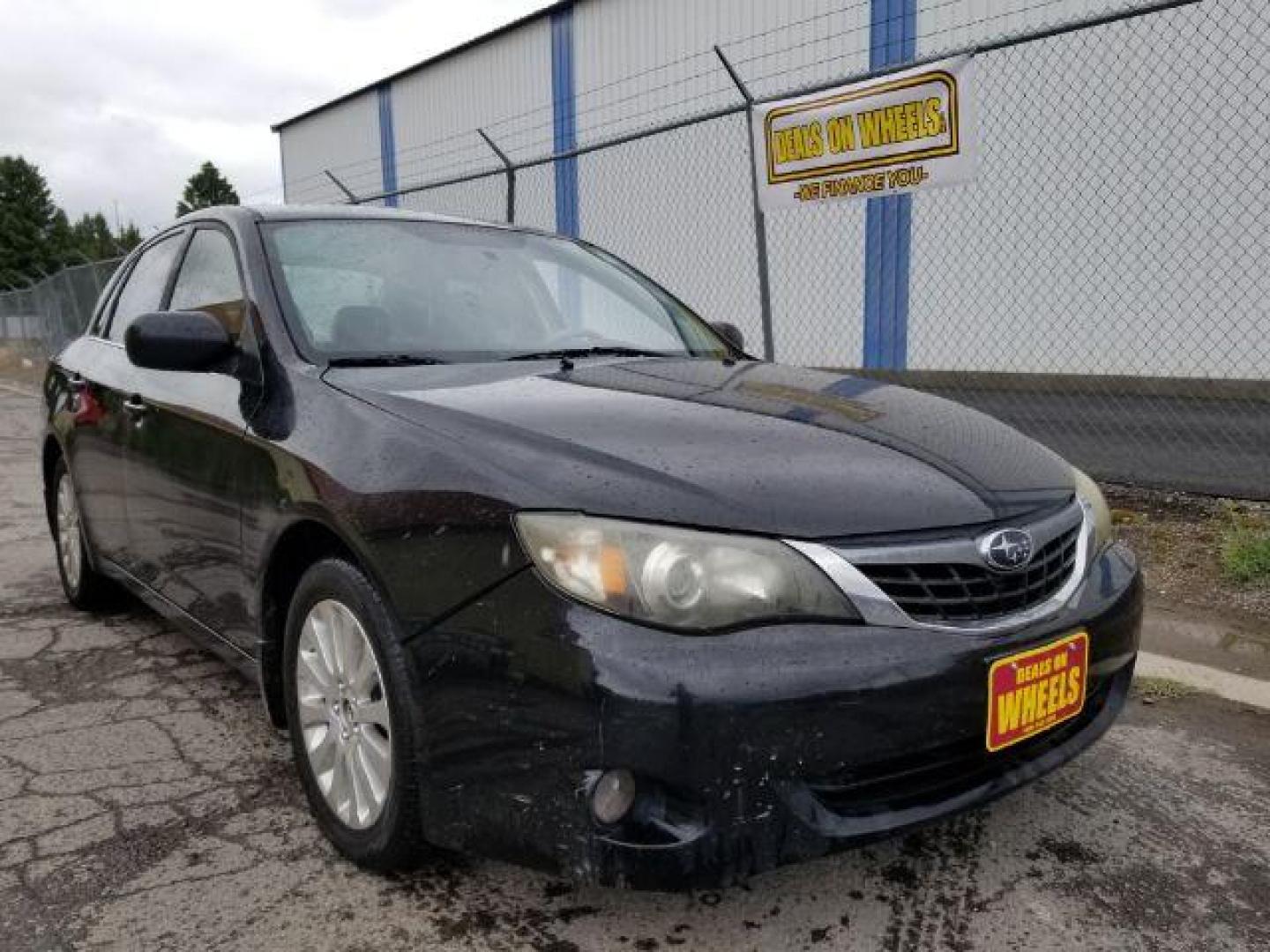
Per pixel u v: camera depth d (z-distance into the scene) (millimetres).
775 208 6066
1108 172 10328
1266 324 9344
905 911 1993
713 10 14484
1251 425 7852
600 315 3133
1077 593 2072
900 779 1823
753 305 13938
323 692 2174
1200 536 4723
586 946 1863
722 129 14320
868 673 1671
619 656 1606
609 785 1641
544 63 17516
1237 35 9266
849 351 12930
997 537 1877
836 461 1942
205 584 2705
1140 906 2025
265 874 2092
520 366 2545
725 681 1604
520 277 3084
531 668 1667
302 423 2252
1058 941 1910
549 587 1675
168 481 2834
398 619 1871
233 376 2566
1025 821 2357
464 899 2006
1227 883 2111
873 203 12422
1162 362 10086
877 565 1748
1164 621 3719
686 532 1676
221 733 2807
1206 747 2756
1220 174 9516
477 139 19422
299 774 2289
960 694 1754
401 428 2039
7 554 4977
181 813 2354
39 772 2562
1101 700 2238
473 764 1755
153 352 2420
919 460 2029
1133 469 6250
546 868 1698
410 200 21812
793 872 2125
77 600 3885
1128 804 2441
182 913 1959
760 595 1673
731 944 1875
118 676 3246
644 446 1894
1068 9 10547
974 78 5008
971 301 11633
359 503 1977
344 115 23828
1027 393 10398
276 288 2611
